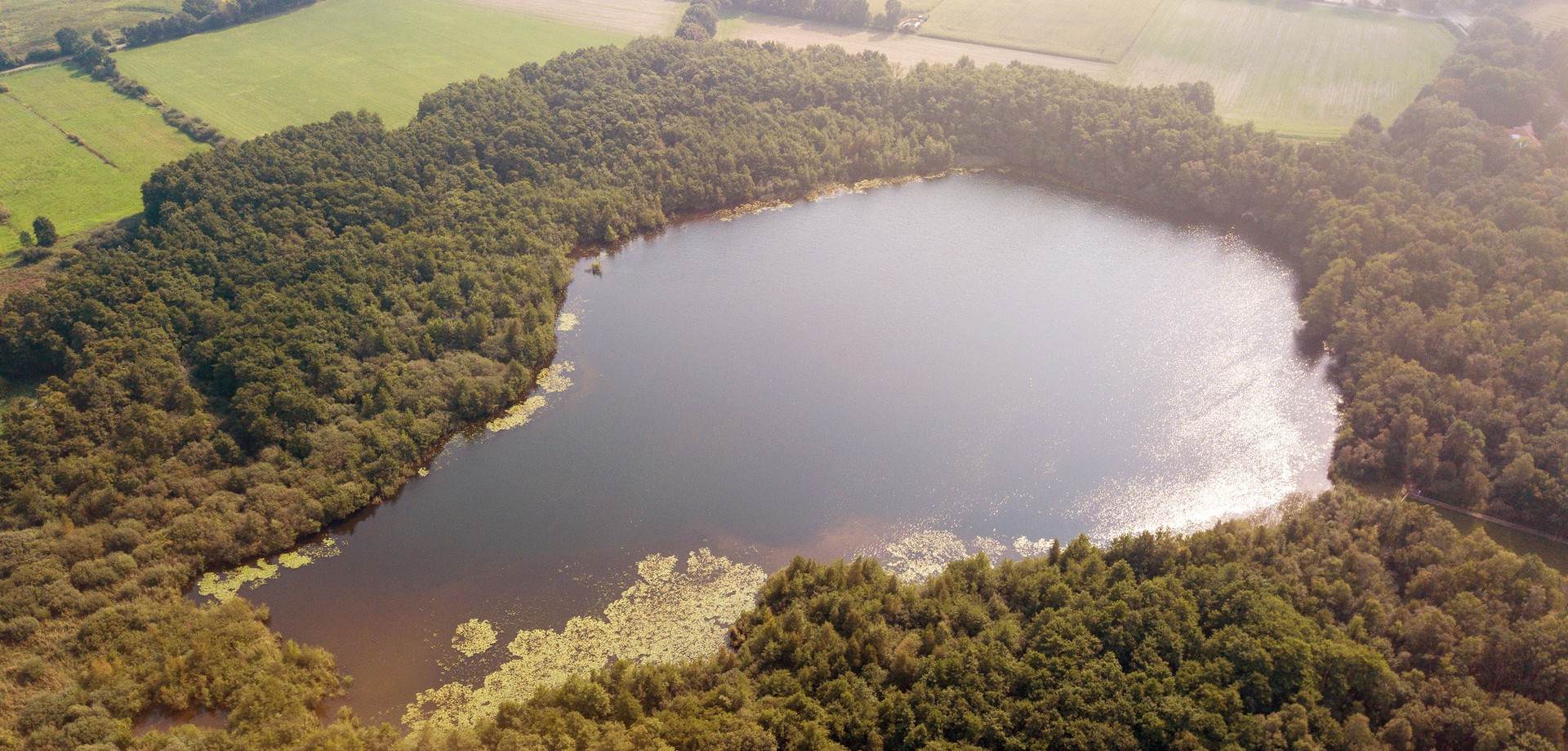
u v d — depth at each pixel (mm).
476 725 122250
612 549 161625
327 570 156875
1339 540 142125
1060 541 162875
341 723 123375
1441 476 164750
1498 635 121875
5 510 153000
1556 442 159375
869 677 123562
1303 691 115250
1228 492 170875
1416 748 113438
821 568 144375
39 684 129375
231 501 159000
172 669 129875
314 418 174500
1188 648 124312
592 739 114812
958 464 179000
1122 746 111938
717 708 120125
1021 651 127312
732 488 174250
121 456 161875
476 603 151500
